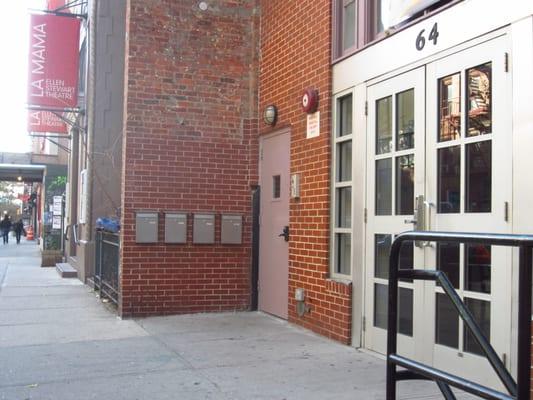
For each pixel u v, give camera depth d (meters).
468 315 2.54
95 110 12.58
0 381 5.11
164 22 8.23
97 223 10.71
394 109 5.73
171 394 4.75
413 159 5.50
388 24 5.86
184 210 8.21
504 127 4.45
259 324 7.52
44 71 12.90
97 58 12.66
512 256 4.34
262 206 8.45
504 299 4.40
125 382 5.07
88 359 5.83
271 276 8.13
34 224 45.00
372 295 6.03
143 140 8.06
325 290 6.71
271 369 5.44
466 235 2.46
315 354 5.97
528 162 4.21
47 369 5.48
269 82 8.26
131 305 7.96
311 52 7.13
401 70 5.64
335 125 6.73
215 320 7.79
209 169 8.36
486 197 4.65
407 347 5.48
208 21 8.45
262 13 8.56
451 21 5.02
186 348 6.25
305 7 7.30
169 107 8.20
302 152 7.29
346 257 6.61
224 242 8.34
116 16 12.81
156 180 8.10
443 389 2.75
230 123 8.48
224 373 5.32
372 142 6.07
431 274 2.76
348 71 6.48
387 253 5.82
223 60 8.49
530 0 4.23
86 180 12.78
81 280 12.73
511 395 2.29
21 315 8.28
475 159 4.77
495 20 4.55
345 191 6.64
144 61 8.11
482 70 4.71
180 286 8.16
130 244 7.96
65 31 13.04
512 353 4.31
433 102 5.22
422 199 5.30
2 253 23.91
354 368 5.46
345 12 6.75
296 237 7.39
